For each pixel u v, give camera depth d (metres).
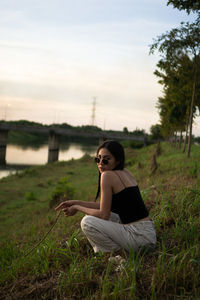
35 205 14.55
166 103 23.80
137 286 2.06
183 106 22.83
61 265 2.70
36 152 90.31
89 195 11.68
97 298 1.95
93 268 2.42
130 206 2.38
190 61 14.48
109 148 2.43
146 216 2.47
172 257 2.31
